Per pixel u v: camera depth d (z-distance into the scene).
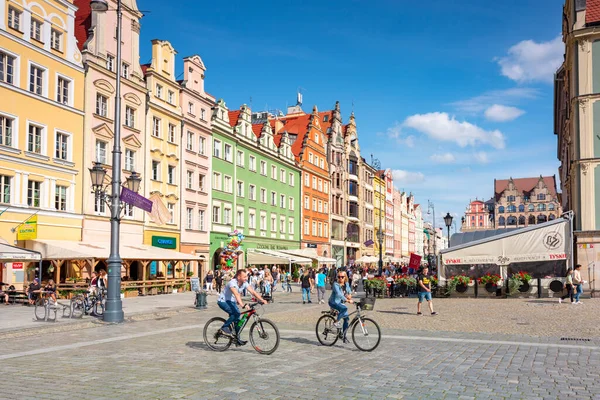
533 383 8.77
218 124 49.59
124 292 31.89
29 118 29.86
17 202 28.98
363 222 88.38
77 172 33.16
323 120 80.44
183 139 44.16
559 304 25.02
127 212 37.78
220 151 50.03
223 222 50.12
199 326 17.33
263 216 58.28
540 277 30.28
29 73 29.97
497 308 23.30
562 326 16.61
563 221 30.41
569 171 38.72
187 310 24.38
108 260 18.67
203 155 47.03
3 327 16.42
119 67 19.09
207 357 11.13
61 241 30.86
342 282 12.70
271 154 60.03
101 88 35.28
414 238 138.38
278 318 20.02
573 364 10.45
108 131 35.75
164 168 41.72
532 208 141.25
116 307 18.56
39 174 30.44
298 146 69.44
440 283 31.47
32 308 23.67
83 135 33.81
